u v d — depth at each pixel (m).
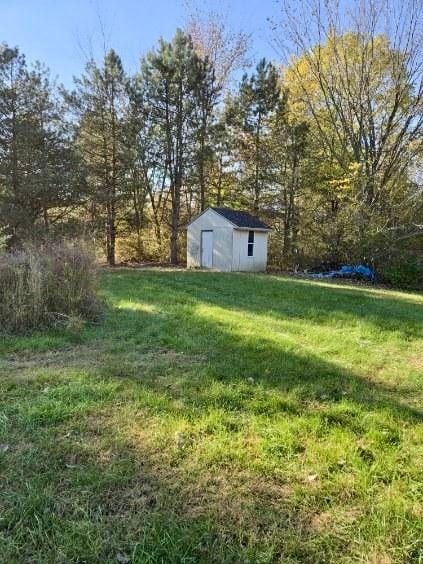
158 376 3.58
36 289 5.07
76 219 16.33
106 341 4.68
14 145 13.95
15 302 4.98
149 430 2.63
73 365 3.83
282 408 3.05
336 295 9.41
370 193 16.03
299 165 18.75
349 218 15.64
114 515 1.88
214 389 3.30
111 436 2.55
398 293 11.65
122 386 3.32
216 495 2.05
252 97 18.80
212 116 19.08
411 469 2.33
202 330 5.27
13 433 2.54
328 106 17.12
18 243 13.16
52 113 14.90
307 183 18.73
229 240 16.33
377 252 15.45
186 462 2.31
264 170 19.77
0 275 5.02
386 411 3.08
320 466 2.32
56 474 2.15
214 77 19.09
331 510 1.98
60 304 5.34
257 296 8.73
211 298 8.02
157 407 2.96
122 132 17.28
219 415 2.86
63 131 15.14
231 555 1.68
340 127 17.75
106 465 2.24
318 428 2.75
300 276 15.35
